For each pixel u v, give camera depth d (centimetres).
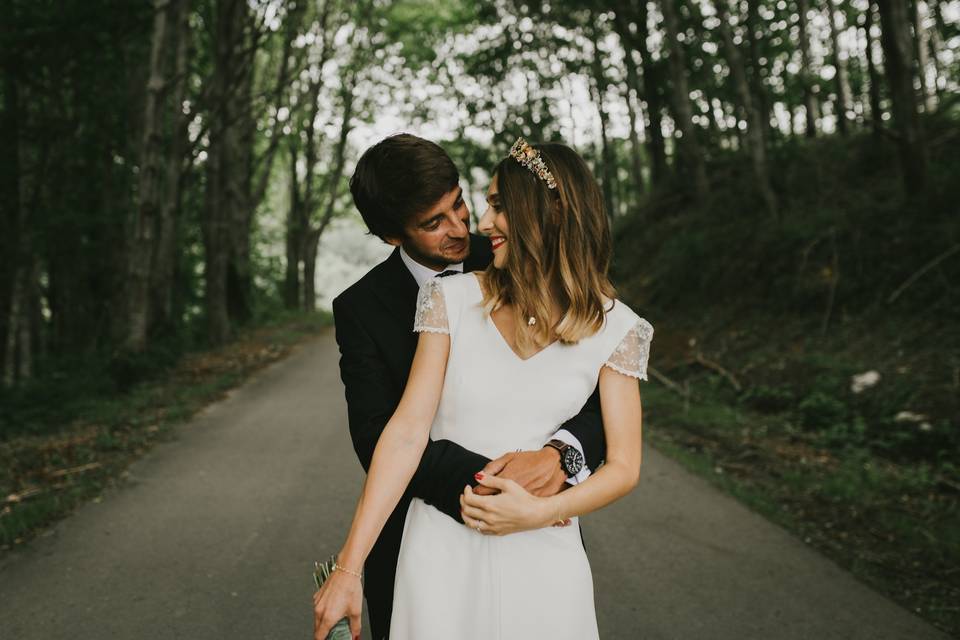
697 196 1730
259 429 747
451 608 158
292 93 2325
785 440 716
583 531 464
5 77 1089
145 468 596
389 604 200
